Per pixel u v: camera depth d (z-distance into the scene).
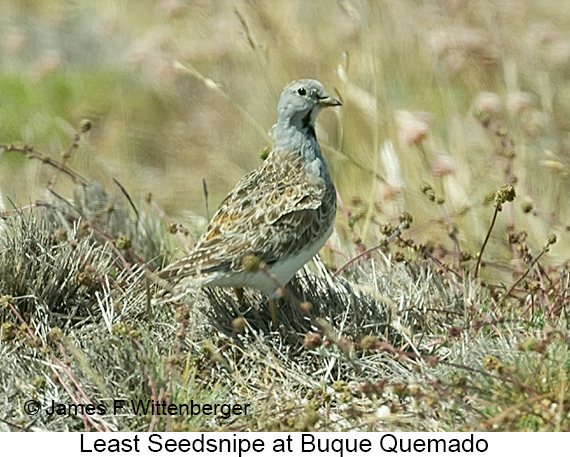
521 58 29.86
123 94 32.62
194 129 31.09
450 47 29.52
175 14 33.12
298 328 18.42
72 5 40.97
